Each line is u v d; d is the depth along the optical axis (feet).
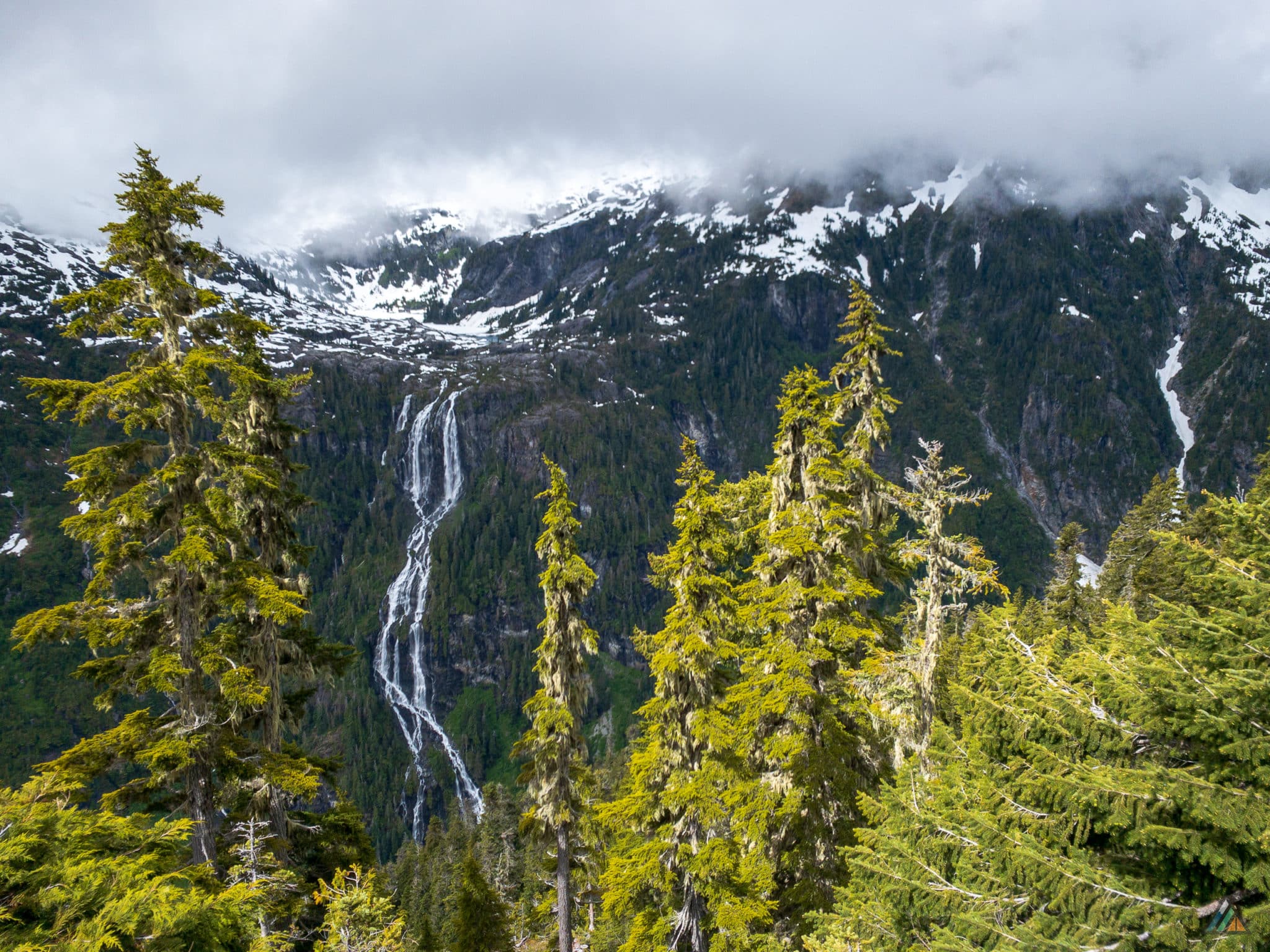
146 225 49.93
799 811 55.16
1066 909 27.07
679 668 59.88
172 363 50.75
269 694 53.83
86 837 34.09
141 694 48.47
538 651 71.97
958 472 51.93
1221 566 30.66
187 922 29.81
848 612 57.06
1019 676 38.65
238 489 51.39
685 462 60.13
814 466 54.70
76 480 47.09
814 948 38.40
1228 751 25.98
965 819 34.47
